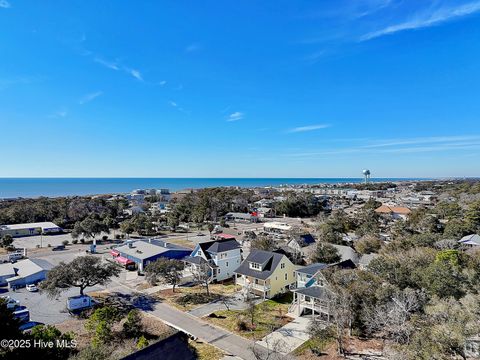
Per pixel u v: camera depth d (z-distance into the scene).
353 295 24.50
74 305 31.83
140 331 26.41
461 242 51.31
